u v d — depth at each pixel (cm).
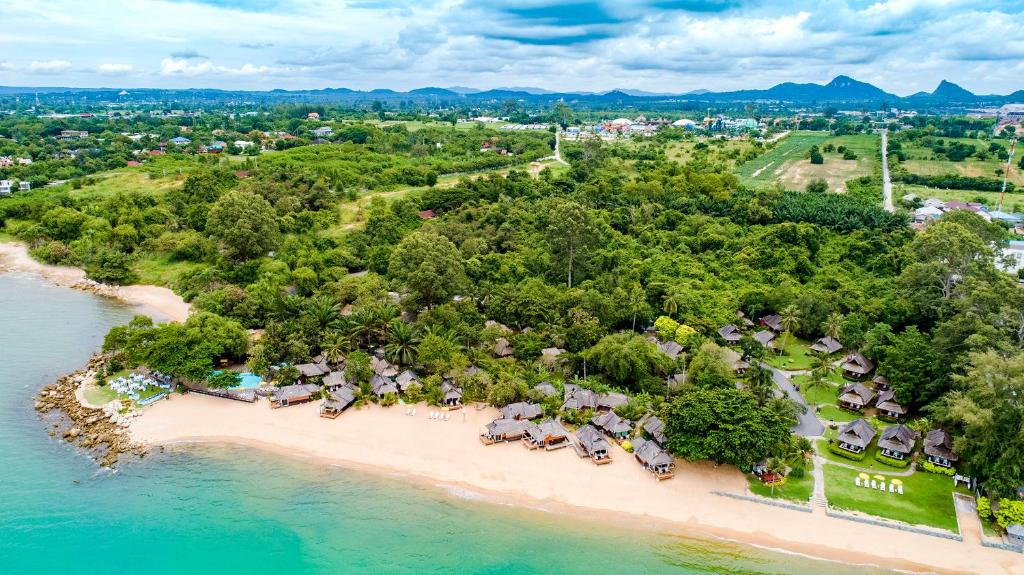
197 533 7275
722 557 6956
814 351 11519
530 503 7775
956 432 8244
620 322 11962
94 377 10431
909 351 9462
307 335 11044
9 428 8981
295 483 8100
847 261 14725
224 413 9525
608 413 9075
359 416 9500
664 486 8000
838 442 8694
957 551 6856
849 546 6994
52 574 6688
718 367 9569
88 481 8019
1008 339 9019
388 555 7012
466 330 11025
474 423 9325
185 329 10212
